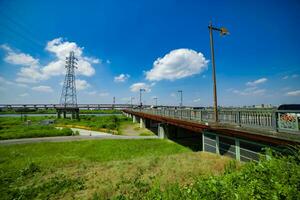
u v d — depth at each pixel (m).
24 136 31.41
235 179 5.17
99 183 10.64
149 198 6.59
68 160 16.33
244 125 12.09
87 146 24.78
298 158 4.76
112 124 46.50
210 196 4.48
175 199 5.22
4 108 75.94
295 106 12.94
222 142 15.09
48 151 22.50
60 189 10.09
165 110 28.20
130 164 14.03
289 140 8.40
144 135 33.84
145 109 43.28
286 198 3.63
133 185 9.82
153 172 11.82
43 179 11.74
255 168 5.21
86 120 60.44
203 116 17.47
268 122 10.09
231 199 4.15
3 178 12.04
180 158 14.79
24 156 19.81
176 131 29.95
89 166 14.47
